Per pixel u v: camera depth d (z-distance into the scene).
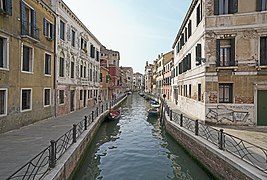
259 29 12.23
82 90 23.39
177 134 12.44
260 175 5.37
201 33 13.92
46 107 14.60
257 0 12.34
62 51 17.22
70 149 7.72
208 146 8.20
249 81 12.45
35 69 12.96
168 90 39.41
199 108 14.55
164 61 45.97
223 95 13.01
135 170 9.00
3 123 9.93
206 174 8.39
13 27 10.62
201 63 13.89
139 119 23.42
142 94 72.81
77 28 21.19
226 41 12.95
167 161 10.12
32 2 12.55
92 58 27.73
